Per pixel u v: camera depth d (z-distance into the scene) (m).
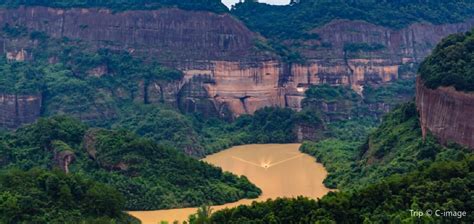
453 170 159.62
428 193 153.12
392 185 158.25
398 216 144.50
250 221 154.62
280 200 160.50
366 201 154.50
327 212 152.25
